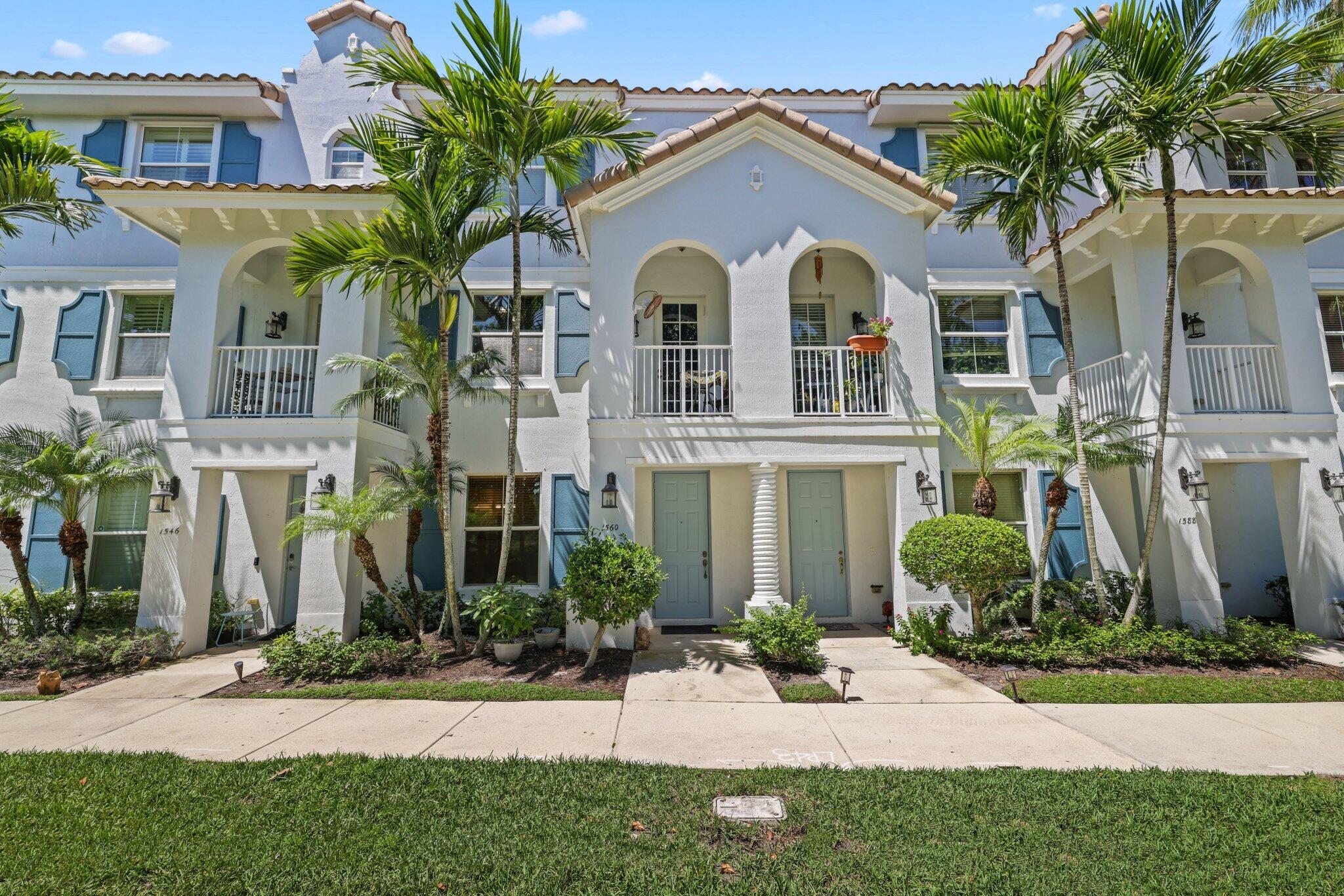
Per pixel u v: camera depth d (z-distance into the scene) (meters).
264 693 6.90
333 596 8.59
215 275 9.37
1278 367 9.56
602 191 9.45
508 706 6.39
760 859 3.50
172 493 8.77
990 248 11.51
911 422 9.40
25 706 6.50
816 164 9.89
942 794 4.26
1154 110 7.41
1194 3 7.43
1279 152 11.42
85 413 10.46
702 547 10.91
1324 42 7.20
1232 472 11.56
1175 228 8.21
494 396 9.74
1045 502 10.73
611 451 9.16
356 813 4.00
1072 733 5.62
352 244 7.83
